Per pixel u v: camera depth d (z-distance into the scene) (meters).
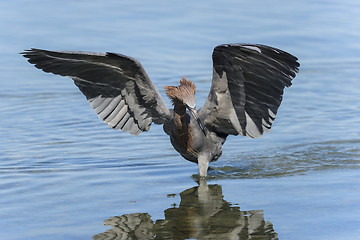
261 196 11.38
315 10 26.45
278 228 9.76
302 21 24.72
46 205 10.98
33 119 17.27
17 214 10.52
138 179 12.63
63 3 27.14
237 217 10.30
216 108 12.55
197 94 19.23
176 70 20.52
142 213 10.59
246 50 10.92
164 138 15.94
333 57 21.91
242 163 13.81
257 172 13.08
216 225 9.98
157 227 9.92
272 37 22.67
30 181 12.39
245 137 15.98
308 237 9.34
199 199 11.30
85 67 12.24
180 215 10.45
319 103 18.39
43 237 9.52
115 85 12.70
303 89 19.67
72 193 11.67
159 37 22.84
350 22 24.75
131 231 9.73
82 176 12.79
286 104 18.41
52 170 13.16
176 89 12.34
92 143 15.34
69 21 24.39
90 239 9.43
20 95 19.25
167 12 25.83
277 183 12.20
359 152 14.39
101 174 12.94
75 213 10.59
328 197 11.17
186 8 26.52
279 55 10.77
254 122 12.62
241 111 12.48
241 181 12.45
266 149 14.88
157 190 11.90
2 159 13.91
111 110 13.04
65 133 16.14
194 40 22.50
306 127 16.44
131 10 26.06
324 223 9.89
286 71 11.12
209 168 13.47
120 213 10.58
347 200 10.96
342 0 28.11
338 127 16.34
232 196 11.46
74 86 20.34
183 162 13.95
